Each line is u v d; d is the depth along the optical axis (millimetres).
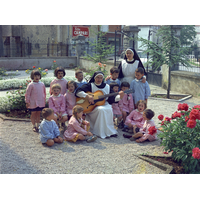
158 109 8141
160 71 13430
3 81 11555
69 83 5758
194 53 10836
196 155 3730
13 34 24984
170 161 4508
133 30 14602
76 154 4711
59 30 23734
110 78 6441
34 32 25047
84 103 5699
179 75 11055
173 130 4387
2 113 7020
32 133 5676
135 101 6379
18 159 4414
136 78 6398
